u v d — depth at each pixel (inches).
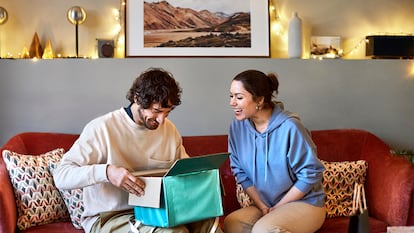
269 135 93.9
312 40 135.0
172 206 74.0
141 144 84.4
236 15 131.5
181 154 90.2
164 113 78.2
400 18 139.9
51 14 127.5
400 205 99.5
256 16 132.4
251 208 96.5
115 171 74.7
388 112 133.6
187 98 126.8
